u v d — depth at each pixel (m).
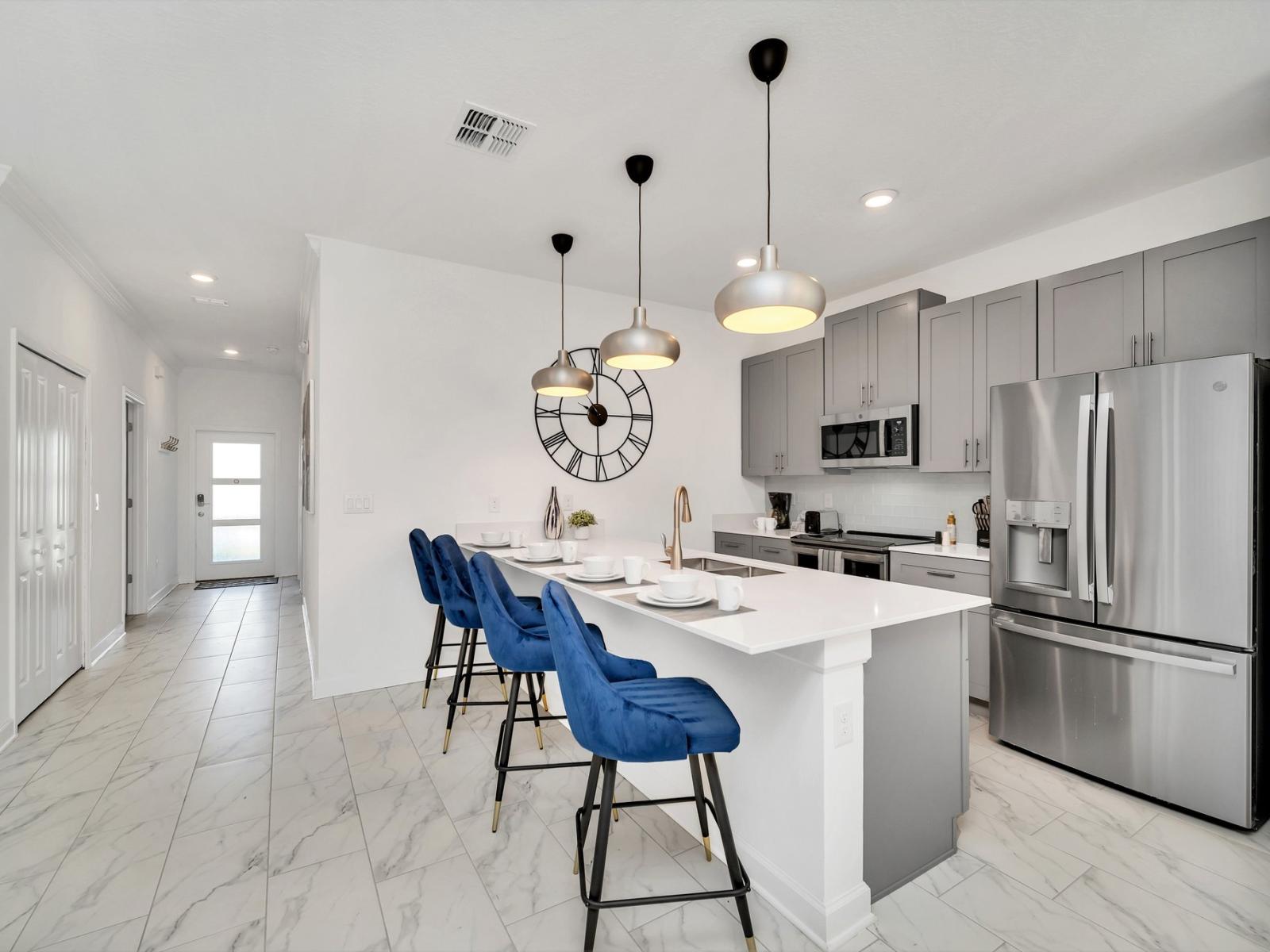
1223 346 2.41
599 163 2.58
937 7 1.73
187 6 1.72
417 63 1.96
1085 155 2.54
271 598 6.14
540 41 1.87
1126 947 1.55
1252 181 2.61
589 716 1.40
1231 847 1.99
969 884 1.80
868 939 1.56
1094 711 2.44
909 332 3.68
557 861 1.88
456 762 2.56
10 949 1.52
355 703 3.26
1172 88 2.11
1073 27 1.81
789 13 1.75
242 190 2.81
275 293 4.32
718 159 2.55
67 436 3.55
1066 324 2.93
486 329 3.86
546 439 4.08
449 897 1.72
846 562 3.80
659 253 3.61
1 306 2.72
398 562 3.57
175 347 5.99
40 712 3.12
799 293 1.68
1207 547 2.14
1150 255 2.63
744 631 1.45
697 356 4.81
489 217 3.11
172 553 6.67
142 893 1.73
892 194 2.86
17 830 2.05
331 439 3.40
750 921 1.49
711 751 1.43
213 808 2.19
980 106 2.21
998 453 2.80
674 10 1.74
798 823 1.62
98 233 3.28
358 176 2.69
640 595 1.89
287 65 1.97
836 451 4.15
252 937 1.56
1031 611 2.67
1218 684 2.12
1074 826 2.11
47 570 3.27
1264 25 1.81
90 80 2.03
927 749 1.86
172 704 3.24
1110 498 2.38
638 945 1.54
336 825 2.08
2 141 2.40
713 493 4.86
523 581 3.60
